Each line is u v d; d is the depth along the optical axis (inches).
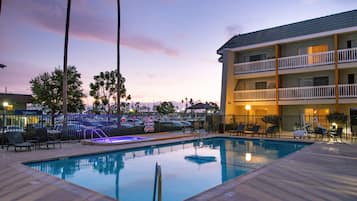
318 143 550.6
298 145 603.5
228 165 393.4
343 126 678.5
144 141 594.2
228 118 890.7
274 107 887.7
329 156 391.5
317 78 803.4
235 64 936.9
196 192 266.5
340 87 711.1
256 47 887.7
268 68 854.5
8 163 337.7
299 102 780.0
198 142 666.2
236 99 930.7
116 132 687.1
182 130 875.4
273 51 887.1
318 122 751.7
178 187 283.4
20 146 429.1
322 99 738.2
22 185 236.5
